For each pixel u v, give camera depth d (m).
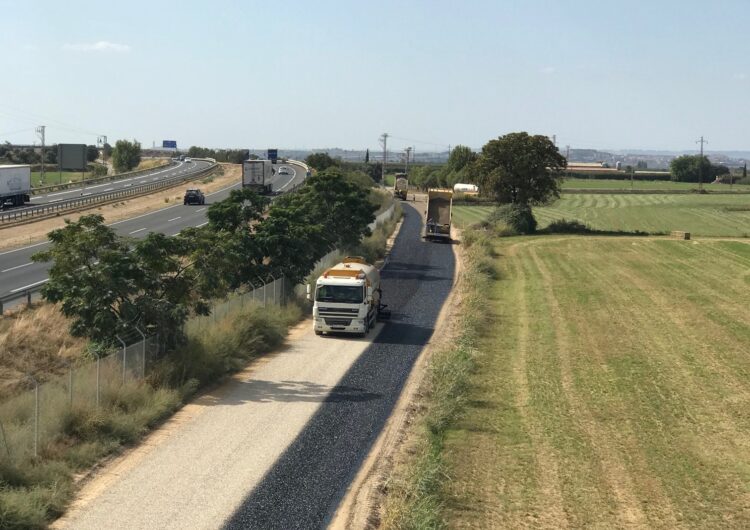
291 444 19.75
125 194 97.00
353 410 22.89
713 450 19.89
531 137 80.31
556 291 45.94
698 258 58.41
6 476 15.91
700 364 28.80
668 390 25.38
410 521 14.83
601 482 17.69
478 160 81.75
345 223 54.75
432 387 25.19
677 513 16.09
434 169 189.75
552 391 25.17
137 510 15.50
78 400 19.59
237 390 24.83
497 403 23.84
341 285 33.25
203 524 14.97
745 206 120.38
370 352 30.83
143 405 21.48
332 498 16.45
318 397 24.20
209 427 20.92
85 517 15.10
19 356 27.55
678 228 87.81
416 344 32.56
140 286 24.80
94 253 24.88
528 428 21.44
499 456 19.22
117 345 23.45
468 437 20.61
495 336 33.88
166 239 26.33
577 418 22.42
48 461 17.23
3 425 17.70
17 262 49.75
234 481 17.19
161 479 17.16
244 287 35.59
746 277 49.56
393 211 97.94
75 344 29.66
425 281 51.03
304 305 39.94
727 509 16.33
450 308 41.62
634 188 177.25
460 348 29.75
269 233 38.16
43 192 103.38
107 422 19.53
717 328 35.06
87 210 81.06
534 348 31.50
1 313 31.41
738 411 23.16
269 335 31.11
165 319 24.72
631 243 67.81
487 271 52.38
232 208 37.94
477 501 16.52
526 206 79.94
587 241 69.62
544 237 73.88
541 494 16.95
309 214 50.97
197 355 25.55
